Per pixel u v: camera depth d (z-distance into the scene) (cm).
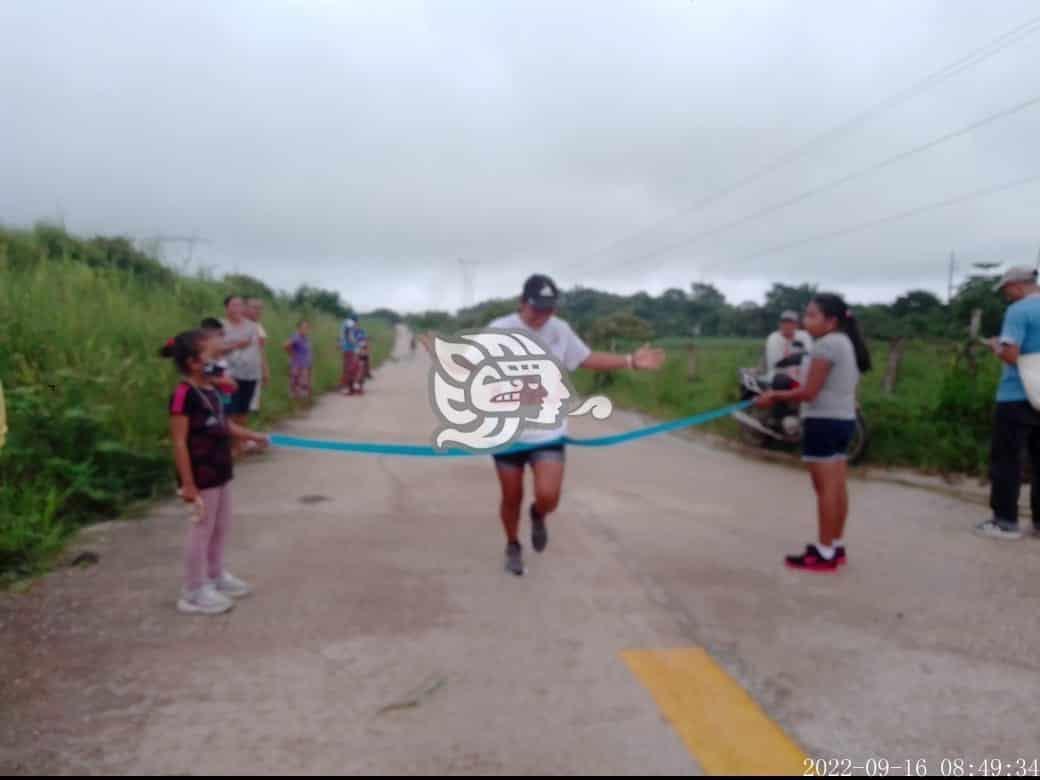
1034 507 627
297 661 376
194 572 429
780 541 590
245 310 912
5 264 1089
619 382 1823
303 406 1380
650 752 305
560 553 548
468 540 577
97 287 1127
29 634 400
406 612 436
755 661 385
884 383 1090
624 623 427
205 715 327
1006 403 606
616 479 814
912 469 880
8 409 624
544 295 452
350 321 1662
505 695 346
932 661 388
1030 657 394
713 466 915
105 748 302
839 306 507
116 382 796
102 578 480
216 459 435
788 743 314
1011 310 596
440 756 300
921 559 550
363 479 778
